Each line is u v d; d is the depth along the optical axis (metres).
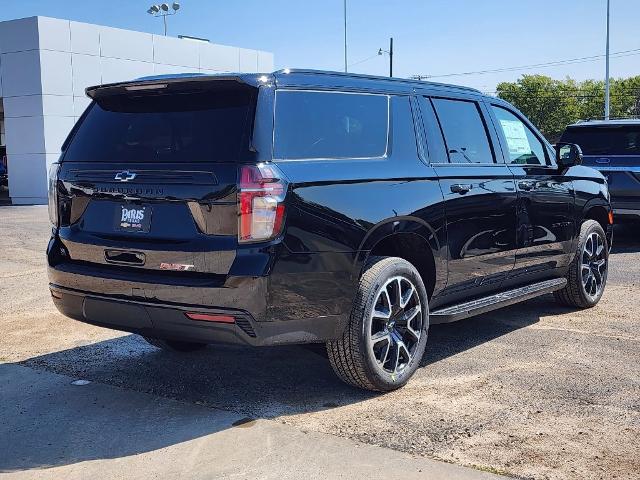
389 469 3.50
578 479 3.40
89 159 4.48
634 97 108.56
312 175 4.09
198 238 3.96
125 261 4.20
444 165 5.10
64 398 4.55
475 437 3.89
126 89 4.41
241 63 29.11
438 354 5.47
